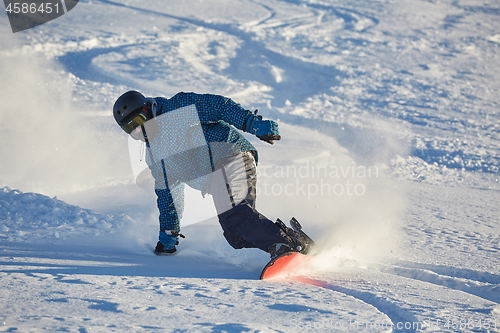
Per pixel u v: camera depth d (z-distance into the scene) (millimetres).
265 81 30391
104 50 32469
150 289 6027
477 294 7078
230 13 48938
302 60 33906
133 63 29812
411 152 18844
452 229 10445
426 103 26484
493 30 50000
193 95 7555
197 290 6094
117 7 45625
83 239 8500
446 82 31359
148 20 42812
